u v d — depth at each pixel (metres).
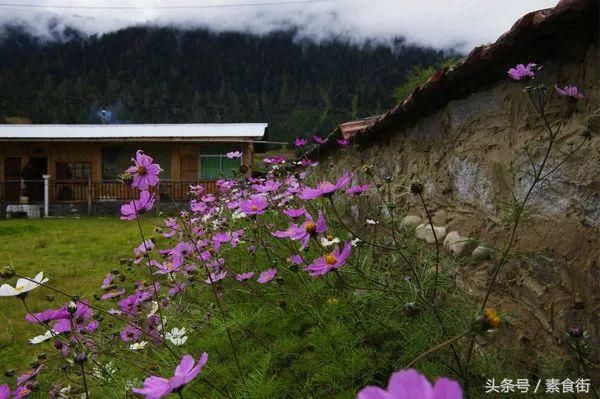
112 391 1.75
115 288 2.67
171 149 15.71
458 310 1.56
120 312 2.15
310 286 2.08
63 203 15.23
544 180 1.49
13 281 4.79
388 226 2.72
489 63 1.72
